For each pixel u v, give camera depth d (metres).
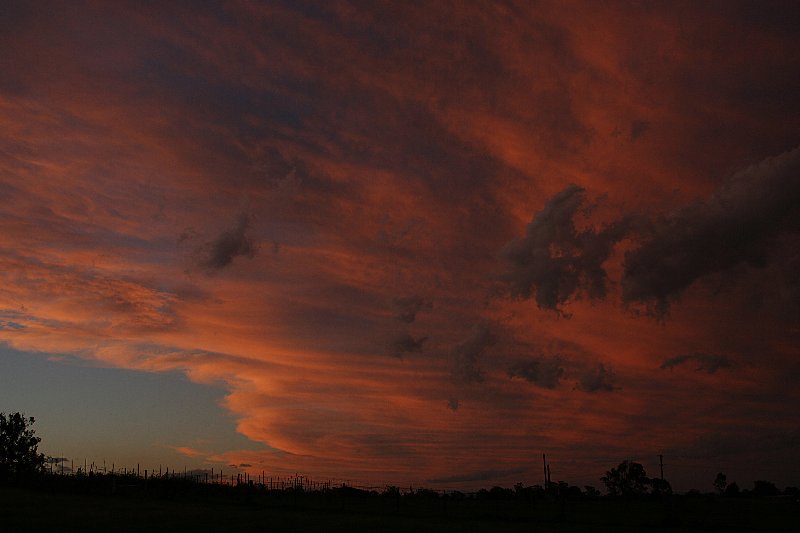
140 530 41.28
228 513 56.31
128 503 63.38
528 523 58.09
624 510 78.50
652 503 95.19
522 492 98.06
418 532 44.94
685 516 69.94
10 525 41.47
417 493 94.12
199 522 47.00
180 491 85.88
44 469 97.06
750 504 87.12
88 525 42.91
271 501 79.00
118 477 90.31
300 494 92.00
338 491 92.38
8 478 91.25
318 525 47.88
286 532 42.78
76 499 64.19
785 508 78.12
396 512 68.25
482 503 90.56
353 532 43.72
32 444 97.44
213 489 90.31
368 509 72.50
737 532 55.12
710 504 88.50
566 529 51.88
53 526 41.66
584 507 83.38
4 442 95.19
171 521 47.00
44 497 63.25
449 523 54.47
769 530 56.44
